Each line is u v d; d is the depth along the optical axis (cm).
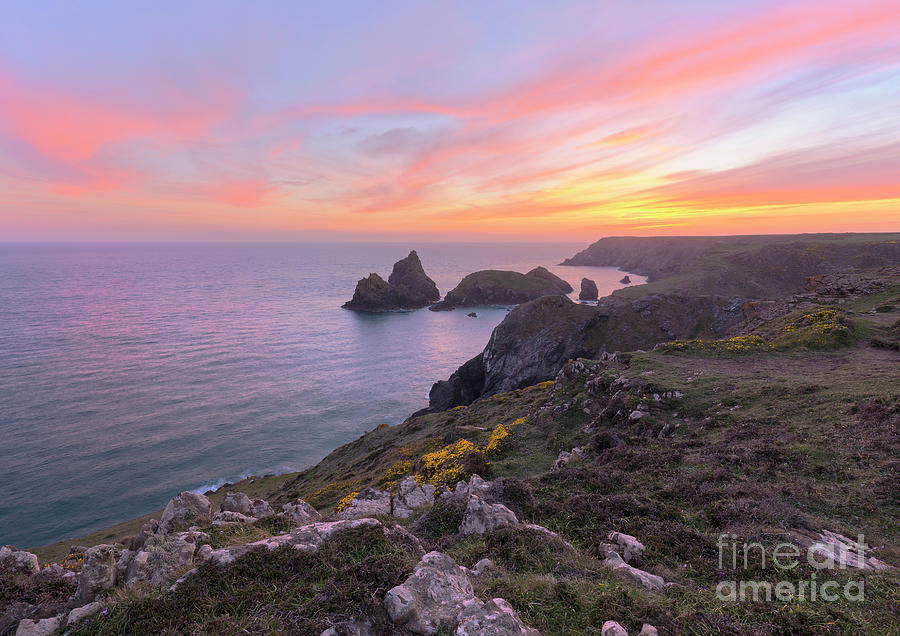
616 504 1199
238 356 13612
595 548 968
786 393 2327
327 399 10250
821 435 1733
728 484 1409
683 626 598
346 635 506
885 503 1197
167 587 621
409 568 630
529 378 10662
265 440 7994
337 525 792
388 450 4300
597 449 2212
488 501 1245
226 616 539
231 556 668
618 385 3012
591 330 11719
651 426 2372
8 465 6800
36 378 10919
